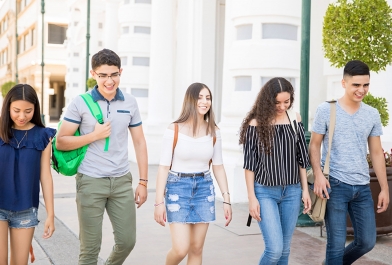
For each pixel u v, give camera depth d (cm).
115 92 378
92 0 2434
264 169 365
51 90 4000
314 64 867
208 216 376
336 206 389
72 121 367
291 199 373
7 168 328
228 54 883
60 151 367
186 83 1275
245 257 524
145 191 404
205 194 377
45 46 3962
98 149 370
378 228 554
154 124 1351
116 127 374
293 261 507
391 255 525
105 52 363
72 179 1102
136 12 1522
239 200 823
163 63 1352
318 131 394
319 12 859
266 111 363
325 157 396
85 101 369
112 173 372
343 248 394
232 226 659
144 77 1511
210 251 545
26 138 332
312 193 398
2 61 5806
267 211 363
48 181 344
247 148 370
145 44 1512
